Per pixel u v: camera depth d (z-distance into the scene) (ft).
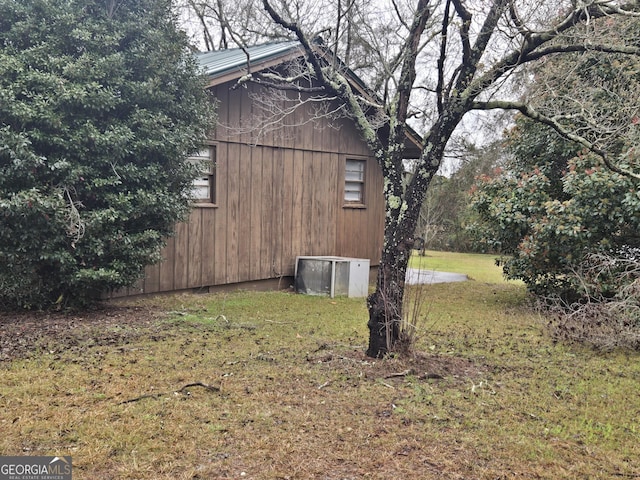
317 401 13.07
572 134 16.49
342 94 17.58
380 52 25.46
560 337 20.85
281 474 9.52
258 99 28.94
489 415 12.71
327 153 36.47
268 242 33.14
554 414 12.96
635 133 20.56
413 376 15.14
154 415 11.84
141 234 21.76
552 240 26.13
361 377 14.90
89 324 20.40
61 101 19.42
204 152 29.27
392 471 9.82
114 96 20.75
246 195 31.60
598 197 24.29
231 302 27.53
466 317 25.66
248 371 15.25
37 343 17.46
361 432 11.41
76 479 9.13
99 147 20.30
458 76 16.01
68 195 19.70
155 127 21.45
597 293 23.63
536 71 22.24
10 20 20.22
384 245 16.52
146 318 22.15
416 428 11.75
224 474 9.47
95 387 13.52
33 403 12.32
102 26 21.30
